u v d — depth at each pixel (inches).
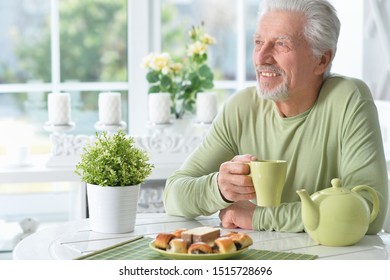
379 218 93.2
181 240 79.3
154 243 82.6
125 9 189.2
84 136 152.4
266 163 84.4
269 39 97.1
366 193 92.4
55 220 178.7
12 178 147.9
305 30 96.6
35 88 186.7
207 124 158.1
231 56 188.9
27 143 189.5
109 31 190.2
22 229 163.6
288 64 96.3
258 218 94.1
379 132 98.7
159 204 154.7
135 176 92.1
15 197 177.2
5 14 196.2
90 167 91.8
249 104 106.3
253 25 186.7
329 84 101.6
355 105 98.5
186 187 100.2
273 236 91.6
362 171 94.8
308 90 99.5
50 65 198.1
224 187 92.9
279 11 97.3
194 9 186.7
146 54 179.8
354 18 161.9
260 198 85.8
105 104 152.9
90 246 86.1
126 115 183.2
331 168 100.6
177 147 154.5
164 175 152.1
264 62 97.2
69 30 189.6
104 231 92.4
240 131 106.5
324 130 99.7
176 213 102.5
